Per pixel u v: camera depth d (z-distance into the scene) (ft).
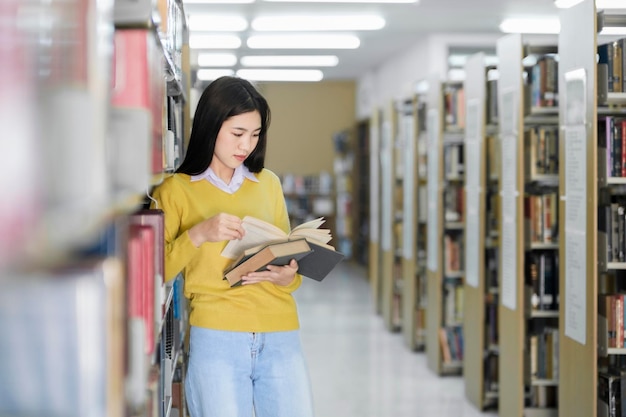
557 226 15.33
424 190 22.68
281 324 8.50
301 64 39.96
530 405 15.90
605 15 12.39
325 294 34.58
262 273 8.11
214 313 8.38
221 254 8.32
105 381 3.59
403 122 24.18
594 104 12.36
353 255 45.78
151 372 6.58
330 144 48.29
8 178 3.17
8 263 3.24
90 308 3.55
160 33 7.09
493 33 31.07
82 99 3.63
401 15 27.37
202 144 8.55
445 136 20.90
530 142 15.28
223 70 42.29
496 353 17.37
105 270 3.64
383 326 27.35
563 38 13.58
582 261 12.91
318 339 25.07
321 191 47.52
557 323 16.07
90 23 3.77
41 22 3.36
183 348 12.71
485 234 17.65
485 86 17.33
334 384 19.45
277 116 48.21
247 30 30.12
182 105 12.92
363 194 44.47
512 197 15.49
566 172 13.52
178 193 8.52
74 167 3.56
